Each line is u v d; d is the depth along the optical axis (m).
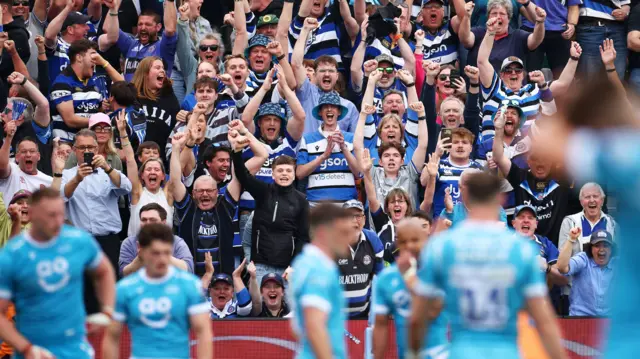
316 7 48.31
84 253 24.53
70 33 48.44
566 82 46.06
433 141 44.31
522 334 26.30
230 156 39.94
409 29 49.94
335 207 22.27
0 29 45.66
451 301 18.86
